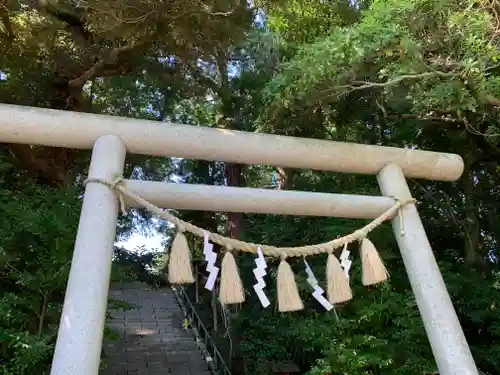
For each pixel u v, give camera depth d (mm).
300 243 5809
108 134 2180
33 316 3498
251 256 6664
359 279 4293
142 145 2225
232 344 6172
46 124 2113
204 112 8844
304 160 2475
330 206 2398
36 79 5934
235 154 2359
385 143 5617
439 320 2127
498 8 2750
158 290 10031
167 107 8320
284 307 2027
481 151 5355
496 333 4418
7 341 3186
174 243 2000
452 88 2830
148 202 2059
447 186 5863
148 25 4527
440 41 2881
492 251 6000
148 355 6727
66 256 3502
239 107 6844
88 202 1975
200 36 4652
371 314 3996
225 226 9312
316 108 3760
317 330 4246
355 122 5125
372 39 2812
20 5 4977
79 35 5660
